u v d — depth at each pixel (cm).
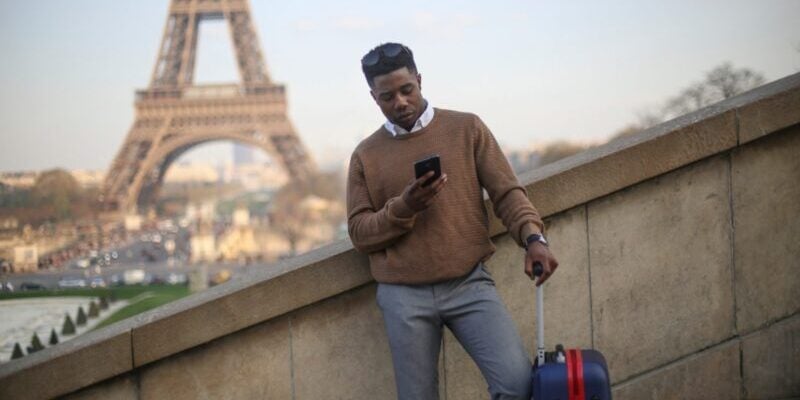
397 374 391
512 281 482
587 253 485
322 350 475
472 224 382
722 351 497
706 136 485
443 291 384
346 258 464
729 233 498
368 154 392
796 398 503
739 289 501
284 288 463
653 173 480
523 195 381
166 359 464
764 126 490
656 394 493
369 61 373
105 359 454
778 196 503
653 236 491
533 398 370
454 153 381
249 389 471
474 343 377
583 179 473
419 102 381
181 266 12062
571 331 486
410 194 357
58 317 4094
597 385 359
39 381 452
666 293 493
